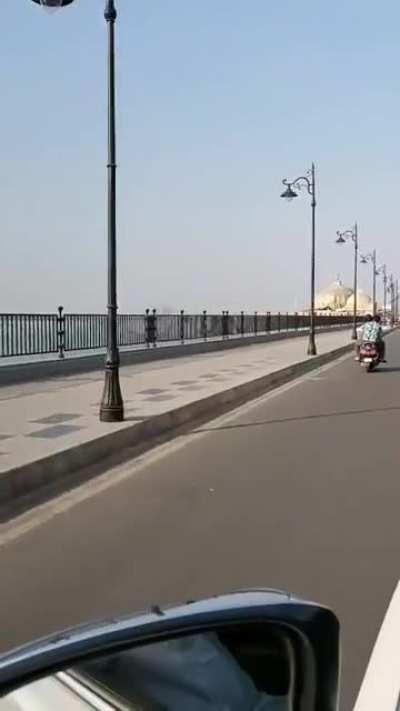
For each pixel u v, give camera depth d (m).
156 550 6.34
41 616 4.96
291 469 9.70
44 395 16.27
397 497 8.12
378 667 4.11
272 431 13.04
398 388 20.17
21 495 8.36
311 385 21.42
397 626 4.66
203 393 16.45
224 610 2.10
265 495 8.29
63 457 9.49
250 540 6.59
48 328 20.83
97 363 22.70
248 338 41.12
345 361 32.22
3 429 11.40
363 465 9.89
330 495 8.24
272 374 22.02
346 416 14.77
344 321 84.88
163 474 9.55
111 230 12.08
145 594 5.32
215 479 9.18
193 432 13.13
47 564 6.03
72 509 7.80
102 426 11.70
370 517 7.30
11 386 18.05
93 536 6.80
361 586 5.40
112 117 11.88
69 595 5.33
